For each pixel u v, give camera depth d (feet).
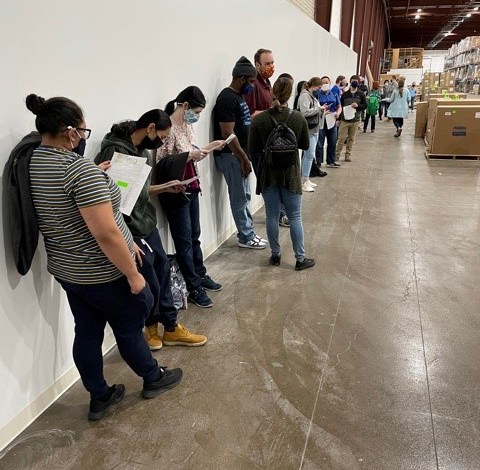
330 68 26.12
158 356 7.14
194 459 5.16
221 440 5.42
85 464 5.12
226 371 6.72
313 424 5.64
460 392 6.18
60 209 4.47
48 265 5.09
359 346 7.29
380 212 14.56
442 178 19.24
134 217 6.11
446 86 46.88
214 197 11.18
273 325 7.96
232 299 8.92
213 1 9.91
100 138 6.49
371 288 9.29
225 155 10.52
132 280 4.86
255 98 11.55
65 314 6.31
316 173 20.24
